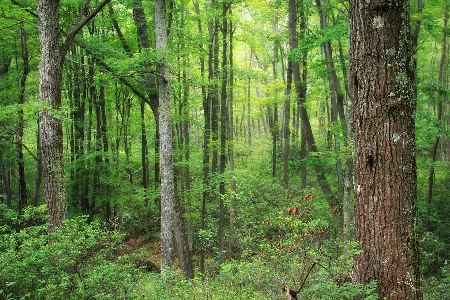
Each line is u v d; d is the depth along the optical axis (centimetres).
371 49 371
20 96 1273
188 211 1312
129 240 1603
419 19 997
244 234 1136
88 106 1764
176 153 1244
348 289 368
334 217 998
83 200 1589
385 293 370
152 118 1845
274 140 1995
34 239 497
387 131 368
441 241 1192
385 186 369
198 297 561
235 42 1547
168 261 1007
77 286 463
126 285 503
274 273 557
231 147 1262
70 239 511
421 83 1081
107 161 1670
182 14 1277
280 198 1527
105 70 1012
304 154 1612
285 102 1605
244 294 530
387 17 365
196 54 1283
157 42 981
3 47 1259
